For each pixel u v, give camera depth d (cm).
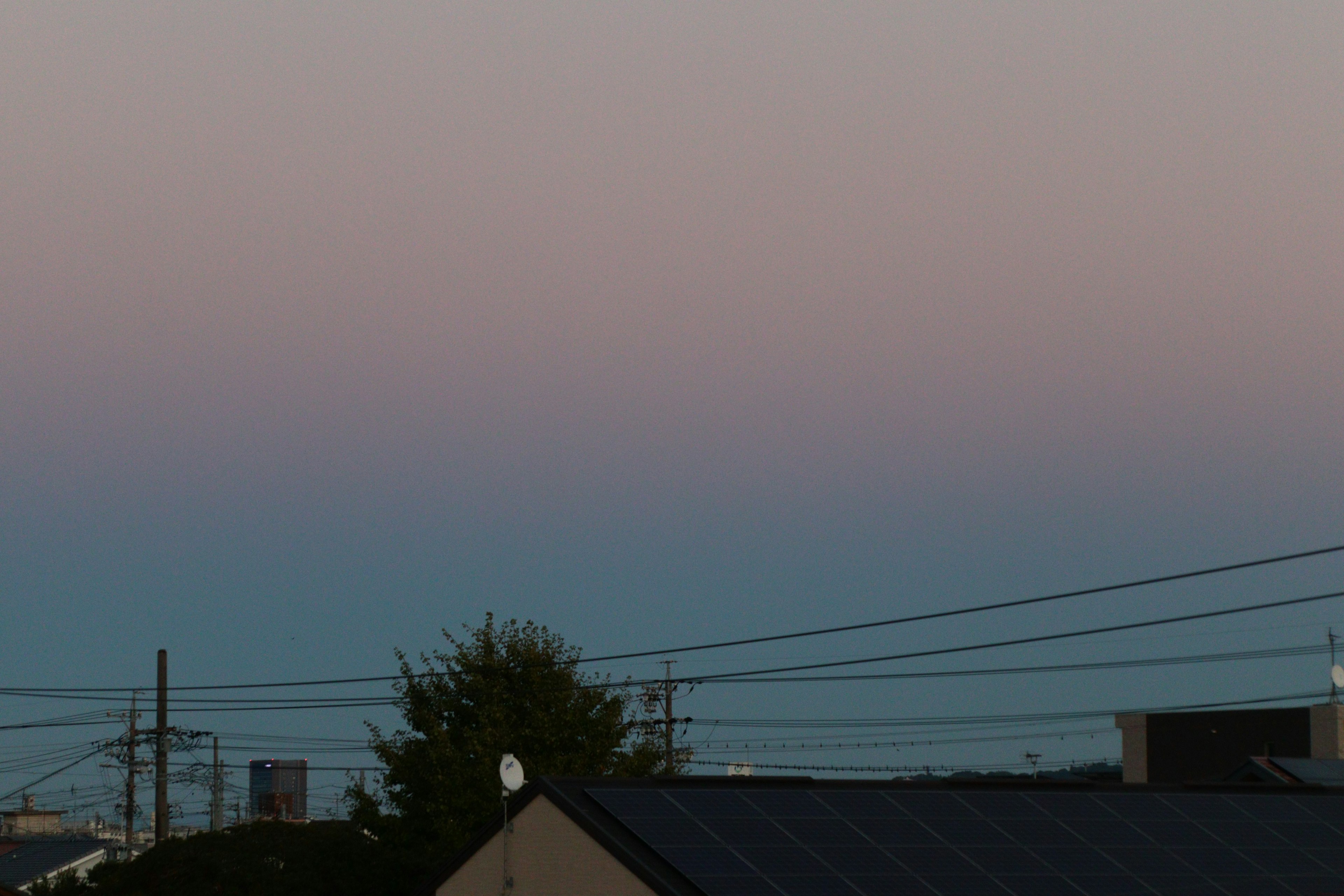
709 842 4266
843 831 4531
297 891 8131
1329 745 9962
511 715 8312
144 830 19362
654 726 11000
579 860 4409
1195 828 5222
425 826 8244
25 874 14412
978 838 4681
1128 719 11794
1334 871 5091
